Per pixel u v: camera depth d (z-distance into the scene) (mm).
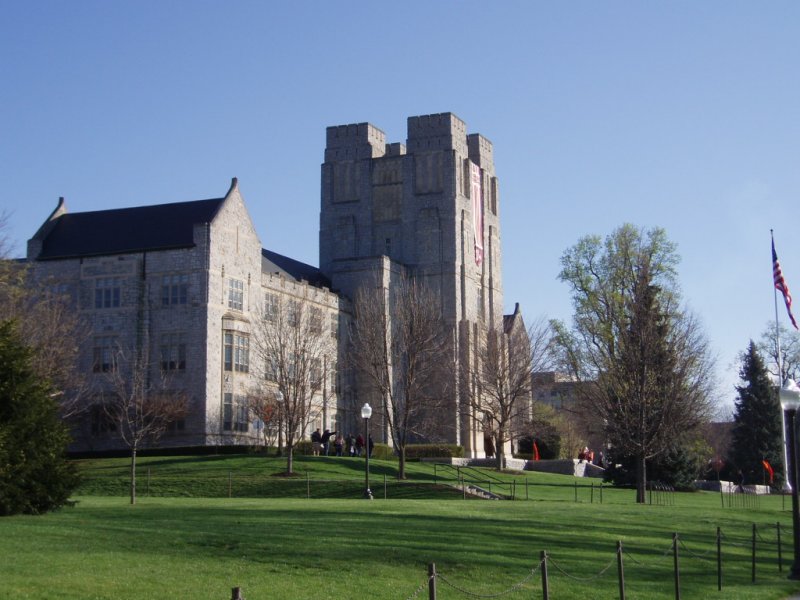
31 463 36156
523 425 101500
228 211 90812
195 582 24656
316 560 28406
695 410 73875
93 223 93188
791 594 32156
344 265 112188
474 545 33375
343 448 95188
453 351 100375
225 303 89438
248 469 71812
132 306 88625
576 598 28438
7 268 71625
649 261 77688
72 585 23172
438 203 116562
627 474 79688
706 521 48312
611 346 70938
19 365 36781
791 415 35281
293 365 86250
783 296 64312
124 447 85562
